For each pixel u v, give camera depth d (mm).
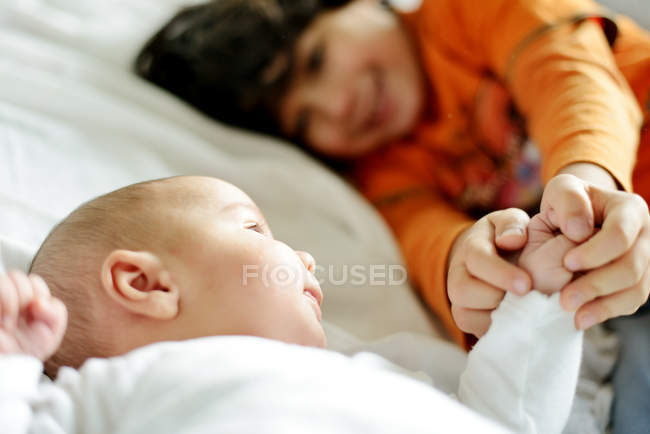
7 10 932
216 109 913
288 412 417
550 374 507
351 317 691
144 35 969
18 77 812
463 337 579
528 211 722
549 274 489
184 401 434
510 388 509
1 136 715
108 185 720
